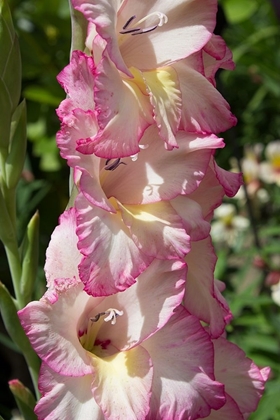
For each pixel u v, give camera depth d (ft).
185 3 1.67
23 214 3.53
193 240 1.71
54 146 3.97
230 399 1.81
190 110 1.68
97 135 1.57
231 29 4.20
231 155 4.39
